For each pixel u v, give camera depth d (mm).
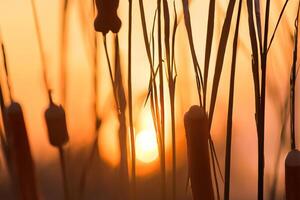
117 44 1085
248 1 980
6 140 1083
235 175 1349
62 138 1047
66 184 1062
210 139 1021
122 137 1119
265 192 1181
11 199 1099
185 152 1186
